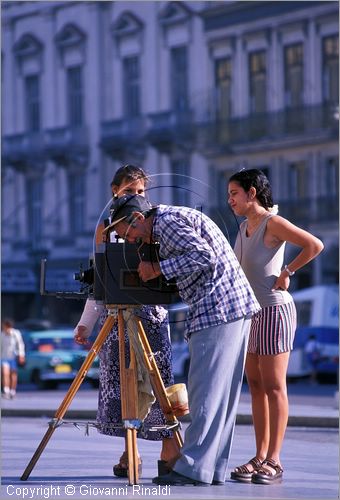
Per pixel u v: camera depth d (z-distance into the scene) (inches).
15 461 587.5
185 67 2864.2
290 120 2650.1
